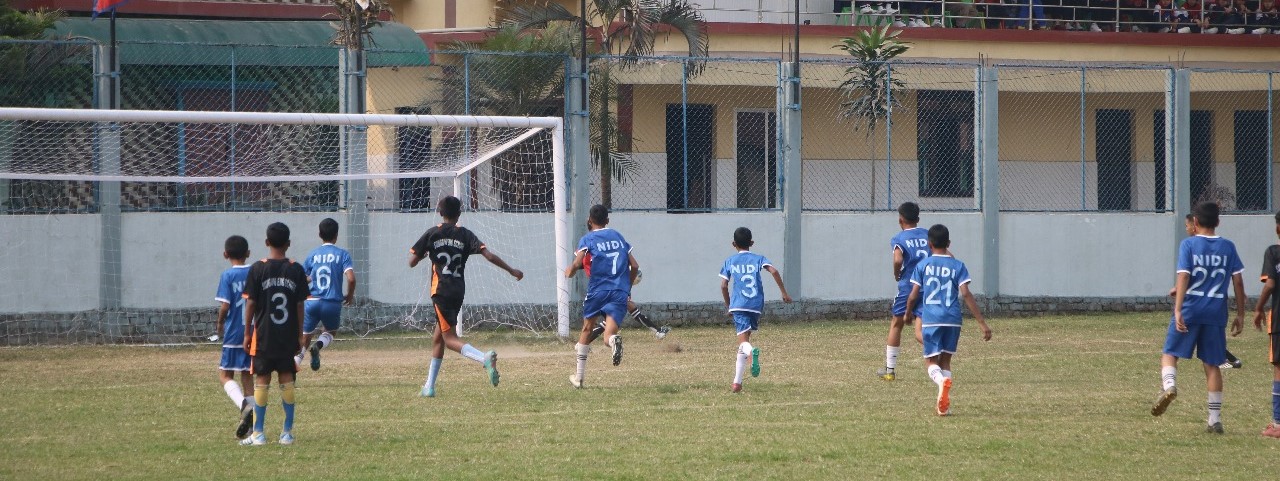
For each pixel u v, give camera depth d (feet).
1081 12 139.13
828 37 126.52
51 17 100.22
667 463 42.29
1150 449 45.27
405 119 78.38
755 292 61.16
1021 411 54.13
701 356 77.36
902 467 41.88
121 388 61.41
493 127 82.38
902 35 128.16
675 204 107.96
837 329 95.86
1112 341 85.87
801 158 103.71
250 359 47.37
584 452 44.16
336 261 68.39
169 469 40.86
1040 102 120.88
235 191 93.45
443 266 58.29
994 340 86.58
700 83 108.78
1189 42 135.54
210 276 91.25
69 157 86.79
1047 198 121.08
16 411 53.57
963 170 116.98
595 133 102.68
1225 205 120.78
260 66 98.94
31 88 87.35
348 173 93.30
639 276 64.08
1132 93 121.90
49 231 87.15
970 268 106.63
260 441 45.42
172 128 90.84
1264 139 121.39
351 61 93.50
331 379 65.10
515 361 74.49
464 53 95.86
